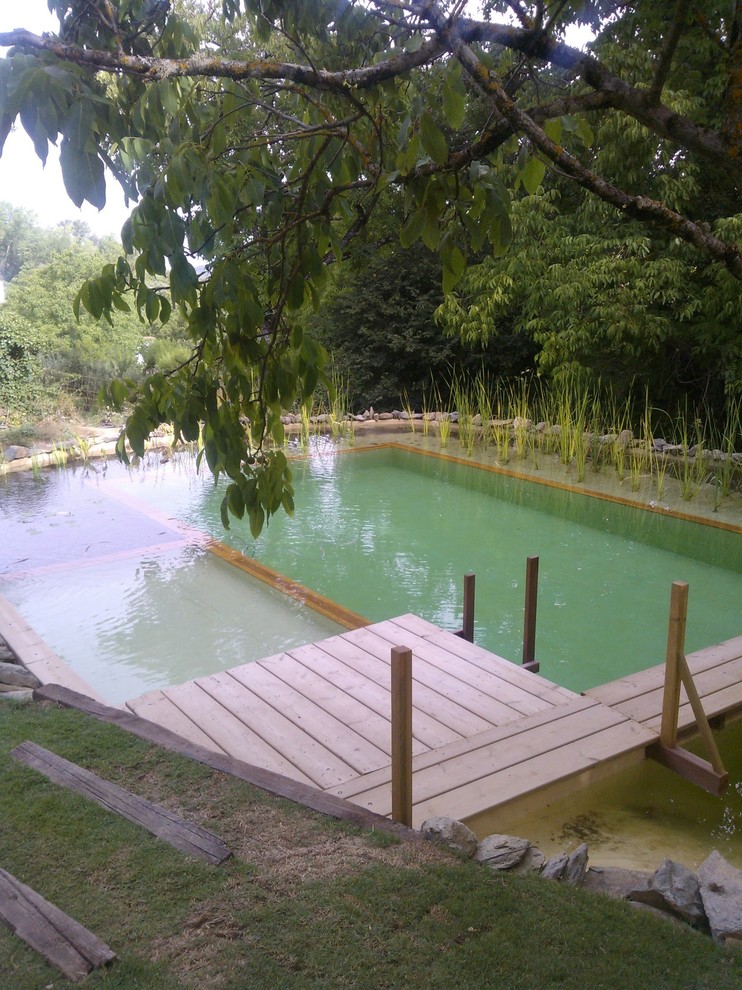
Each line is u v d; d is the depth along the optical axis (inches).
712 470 377.4
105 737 137.4
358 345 590.6
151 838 106.3
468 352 572.1
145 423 77.8
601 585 267.4
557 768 141.1
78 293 72.0
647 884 105.9
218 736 151.8
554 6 74.6
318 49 102.7
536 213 422.3
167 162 74.6
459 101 61.6
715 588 264.1
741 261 70.7
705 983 85.8
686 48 344.2
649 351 462.3
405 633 203.0
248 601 250.7
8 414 480.7
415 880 100.0
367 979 83.0
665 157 390.6
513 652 218.5
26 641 212.4
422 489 386.9
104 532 315.6
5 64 50.5
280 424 84.2
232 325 78.2
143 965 83.0
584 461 417.7
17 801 114.3
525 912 95.8
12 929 87.7
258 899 95.0
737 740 169.9
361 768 140.5
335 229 91.1
